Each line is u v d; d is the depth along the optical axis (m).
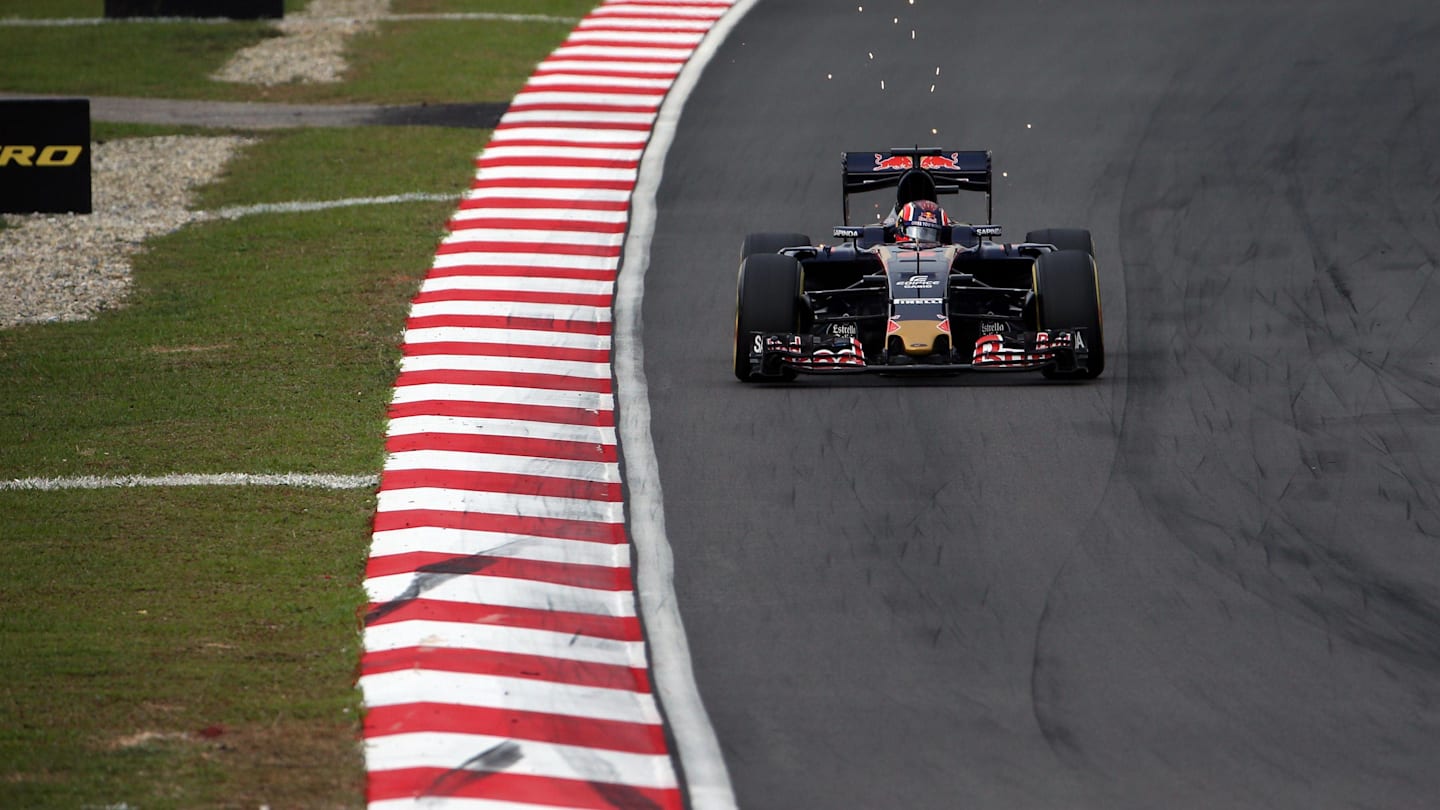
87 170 63.00
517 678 28.38
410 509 36.34
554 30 91.69
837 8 89.88
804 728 26.61
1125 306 49.84
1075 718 26.72
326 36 93.12
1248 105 70.44
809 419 41.25
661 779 25.16
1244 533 33.91
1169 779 24.86
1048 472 37.28
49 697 27.20
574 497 37.03
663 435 40.62
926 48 81.69
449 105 78.62
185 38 93.69
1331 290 50.56
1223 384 43.00
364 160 70.56
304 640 29.80
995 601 31.03
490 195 64.75
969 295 45.62
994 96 73.81
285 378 46.34
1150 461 37.88
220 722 26.45
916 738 26.20
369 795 24.34
